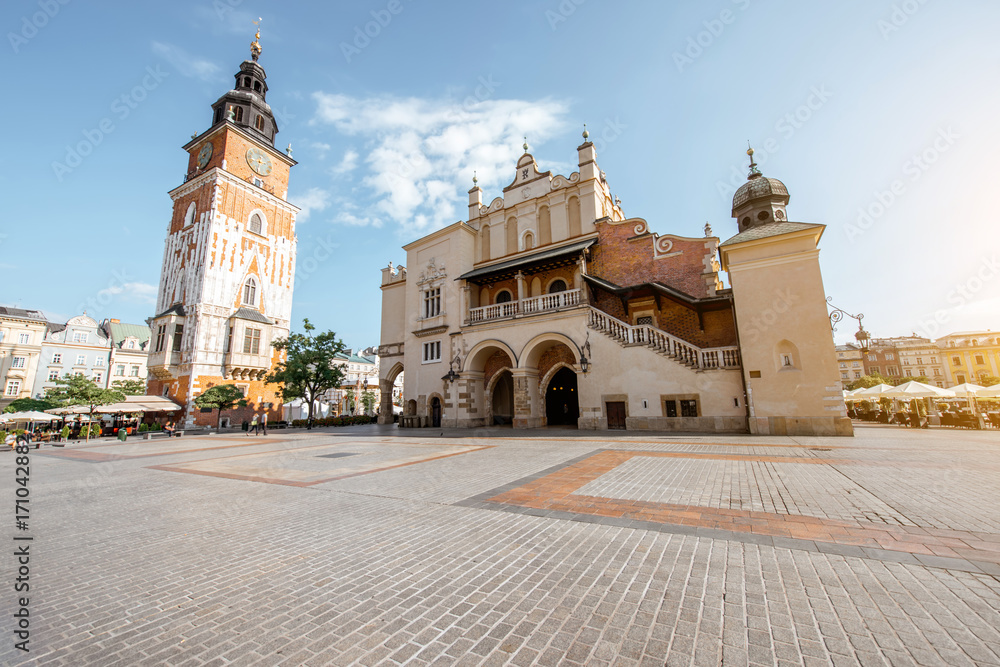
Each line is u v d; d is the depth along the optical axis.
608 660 2.81
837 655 2.78
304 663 2.88
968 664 2.62
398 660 2.90
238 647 3.12
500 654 2.93
